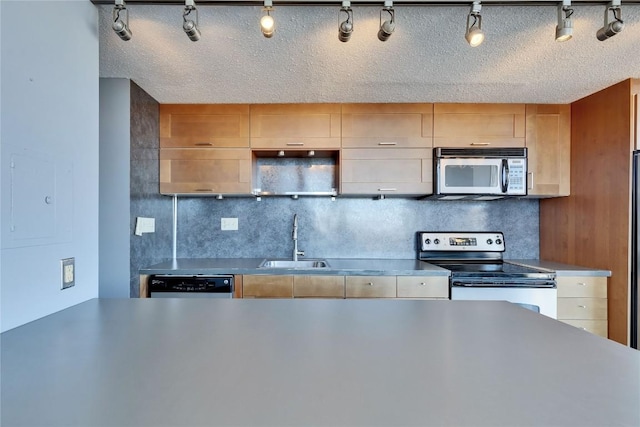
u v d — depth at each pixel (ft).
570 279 7.07
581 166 7.54
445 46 5.13
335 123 7.77
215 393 1.85
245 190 7.78
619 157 6.61
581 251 7.59
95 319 3.17
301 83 6.57
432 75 6.20
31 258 3.04
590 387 1.93
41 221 3.16
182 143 7.73
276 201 9.11
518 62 5.68
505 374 2.10
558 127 7.83
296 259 8.77
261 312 3.50
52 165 3.31
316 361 2.28
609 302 6.90
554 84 6.66
